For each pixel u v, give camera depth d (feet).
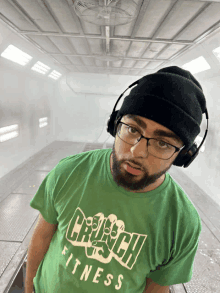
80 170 2.09
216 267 9.66
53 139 37.50
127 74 31.14
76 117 37.06
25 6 9.80
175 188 1.97
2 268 8.36
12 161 20.95
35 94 27.48
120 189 1.84
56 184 2.13
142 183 1.49
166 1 8.53
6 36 13.64
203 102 1.54
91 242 1.90
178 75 1.45
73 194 2.01
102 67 26.96
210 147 18.61
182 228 1.83
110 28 12.02
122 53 16.76
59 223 2.10
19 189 16.42
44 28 12.73
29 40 15.25
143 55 18.48
